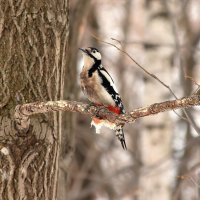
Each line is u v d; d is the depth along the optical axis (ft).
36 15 26.43
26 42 26.18
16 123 25.25
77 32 44.93
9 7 26.00
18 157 25.35
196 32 71.00
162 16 57.06
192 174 43.19
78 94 44.21
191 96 21.63
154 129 57.93
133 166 57.11
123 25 81.00
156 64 56.75
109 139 73.31
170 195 57.36
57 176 27.20
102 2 82.89
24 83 25.99
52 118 26.61
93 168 70.03
